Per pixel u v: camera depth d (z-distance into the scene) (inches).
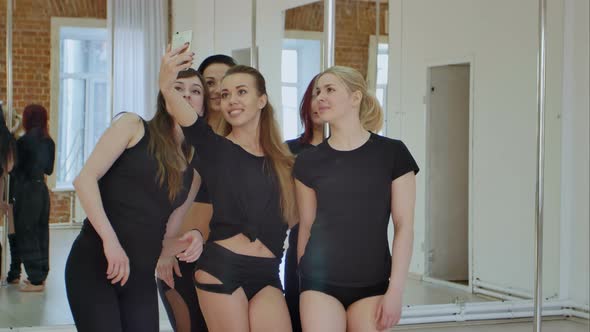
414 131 209.8
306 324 114.5
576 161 230.2
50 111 168.9
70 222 172.1
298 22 194.2
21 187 167.9
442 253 216.5
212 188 117.8
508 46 221.5
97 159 104.7
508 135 223.1
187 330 133.6
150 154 108.1
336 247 115.0
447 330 206.5
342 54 198.1
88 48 171.8
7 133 165.8
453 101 213.9
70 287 104.4
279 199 120.0
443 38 211.8
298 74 194.7
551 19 232.1
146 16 176.7
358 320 114.1
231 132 125.8
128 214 107.2
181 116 111.4
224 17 186.2
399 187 116.3
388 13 203.6
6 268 168.2
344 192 115.0
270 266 119.8
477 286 219.8
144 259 108.4
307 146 148.1
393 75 205.2
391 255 119.7
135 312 108.0
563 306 229.6
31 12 166.6
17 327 169.0
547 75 230.8
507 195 223.8
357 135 118.0
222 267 116.0
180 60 108.2
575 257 231.0
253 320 116.7
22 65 166.1
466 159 217.5
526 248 226.1
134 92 175.5
